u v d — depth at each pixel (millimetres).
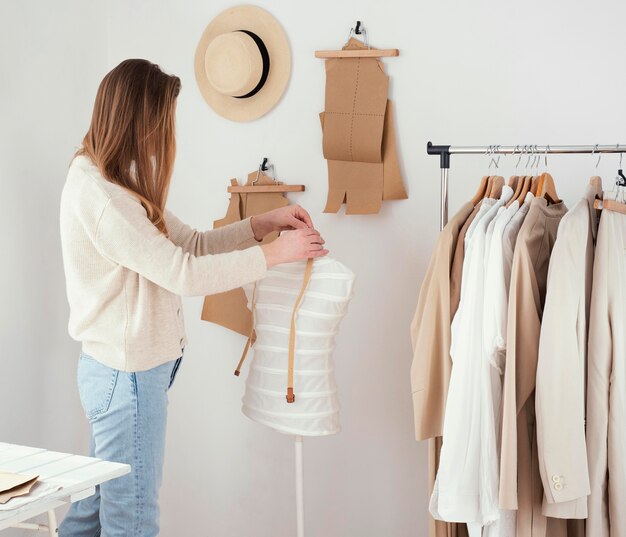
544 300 1903
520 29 2363
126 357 1869
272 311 2068
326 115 2549
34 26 2525
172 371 2023
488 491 1771
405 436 2561
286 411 2049
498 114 2400
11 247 2441
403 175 2521
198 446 2873
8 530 2439
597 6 2277
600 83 2283
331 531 2672
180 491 2906
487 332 1789
